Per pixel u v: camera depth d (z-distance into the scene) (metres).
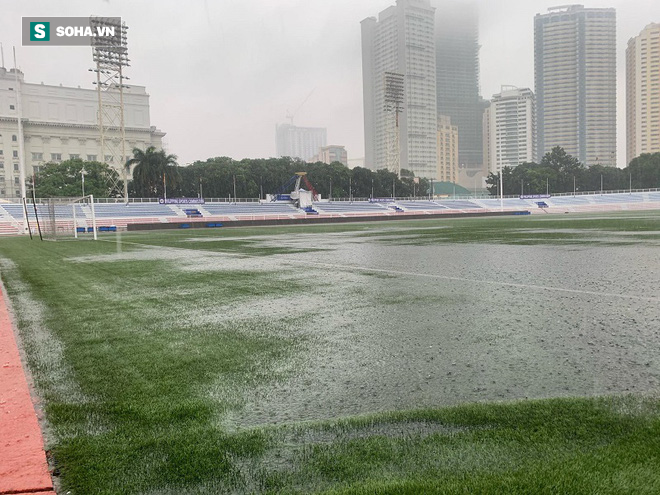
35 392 3.64
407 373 3.88
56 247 22.80
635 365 3.88
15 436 2.87
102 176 84.88
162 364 4.27
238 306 7.03
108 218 59.09
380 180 107.06
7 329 5.89
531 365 3.97
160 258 15.42
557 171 117.81
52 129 114.81
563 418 2.89
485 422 2.89
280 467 2.45
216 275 10.77
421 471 2.35
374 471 2.37
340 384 3.67
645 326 5.18
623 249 14.34
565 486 2.17
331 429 2.88
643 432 2.68
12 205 57.75
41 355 4.68
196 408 3.25
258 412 3.17
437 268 11.12
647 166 111.69
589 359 4.08
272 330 5.48
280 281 9.59
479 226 34.88
